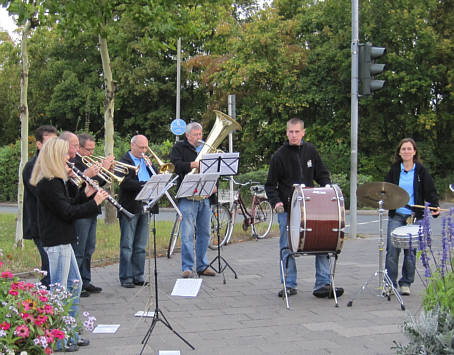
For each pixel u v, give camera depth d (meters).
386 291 6.82
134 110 32.81
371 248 10.97
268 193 7.05
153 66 30.19
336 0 25.03
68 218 4.71
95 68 32.94
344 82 24.56
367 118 25.28
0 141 39.38
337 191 6.52
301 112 27.08
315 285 6.99
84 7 10.62
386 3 23.78
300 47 26.41
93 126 35.44
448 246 4.44
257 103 26.92
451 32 24.58
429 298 4.21
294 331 5.45
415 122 24.53
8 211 22.20
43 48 34.12
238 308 6.36
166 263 9.37
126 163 7.59
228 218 11.45
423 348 3.60
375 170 24.97
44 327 4.04
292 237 6.69
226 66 25.94
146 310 5.73
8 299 4.02
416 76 23.22
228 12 28.45
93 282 7.82
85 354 4.77
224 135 8.43
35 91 34.81
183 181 7.04
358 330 5.47
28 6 9.84
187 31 12.47
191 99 32.66
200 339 5.20
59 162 4.64
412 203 7.00
